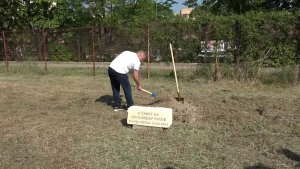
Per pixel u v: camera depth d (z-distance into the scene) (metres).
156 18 18.95
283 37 9.69
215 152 4.22
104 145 4.51
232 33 10.02
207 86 9.20
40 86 9.53
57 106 6.90
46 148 4.43
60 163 3.98
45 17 18.91
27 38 14.70
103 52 13.86
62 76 11.86
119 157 4.12
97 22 18.55
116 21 17.42
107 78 11.15
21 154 4.26
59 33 14.69
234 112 6.22
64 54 14.80
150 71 11.38
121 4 18.25
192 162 3.95
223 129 5.15
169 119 5.02
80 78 11.27
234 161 3.95
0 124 5.55
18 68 13.06
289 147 4.36
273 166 3.81
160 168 3.80
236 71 9.86
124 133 5.00
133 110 5.18
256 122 5.53
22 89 9.01
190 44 10.86
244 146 4.44
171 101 6.17
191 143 4.55
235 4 15.31
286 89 8.59
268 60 9.94
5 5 17.78
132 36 12.08
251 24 9.77
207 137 4.79
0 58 15.05
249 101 7.14
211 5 15.75
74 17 18.61
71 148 4.42
